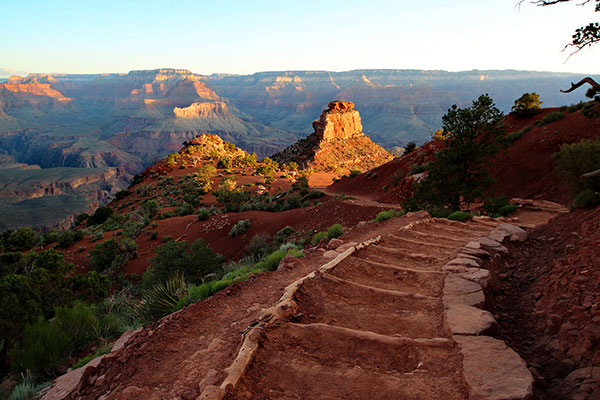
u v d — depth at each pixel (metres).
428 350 4.29
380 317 5.43
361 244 9.47
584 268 5.67
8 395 7.04
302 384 3.78
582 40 7.30
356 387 3.69
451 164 22.42
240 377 3.78
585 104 36.62
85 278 19.52
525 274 7.61
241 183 89.75
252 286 7.13
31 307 12.95
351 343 4.57
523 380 3.49
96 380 4.81
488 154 22.03
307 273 7.66
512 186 31.14
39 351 8.09
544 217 18.56
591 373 3.74
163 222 49.44
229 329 5.18
